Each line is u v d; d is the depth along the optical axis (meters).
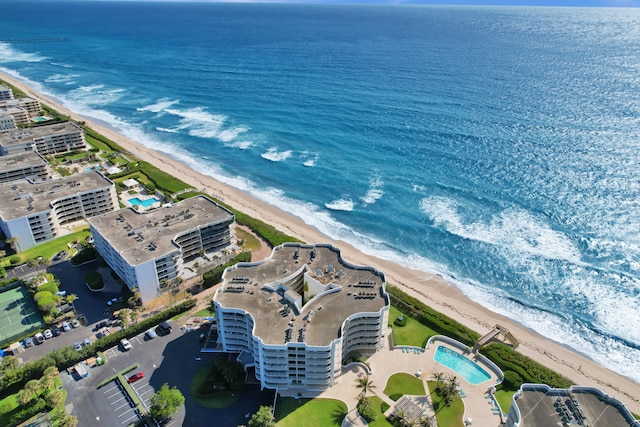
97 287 144.75
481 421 105.06
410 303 141.88
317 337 105.81
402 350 125.31
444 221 183.62
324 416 105.44
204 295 145.12
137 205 197.12
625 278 151.50
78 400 107.81
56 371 110.25
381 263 164.88
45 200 172.00
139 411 105.06
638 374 121.31
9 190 177.88
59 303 135.38
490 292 150.75
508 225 179.00
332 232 182.00
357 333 117.69
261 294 118.12
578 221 178.88
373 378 115.88
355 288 121.88
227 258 161.12
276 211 196.88
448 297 149.00
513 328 136.50
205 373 116.00
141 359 119.94
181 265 148.25
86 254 158.38
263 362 106.19
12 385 110.19
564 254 163.00
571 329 135.88
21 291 144.88
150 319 131.00
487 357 123.25
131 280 139.12
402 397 109.94
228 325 114.88
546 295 147.88
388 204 197.12
